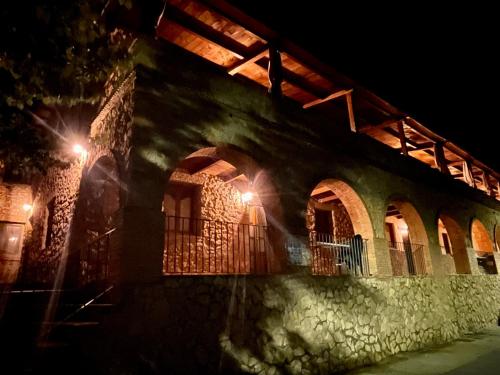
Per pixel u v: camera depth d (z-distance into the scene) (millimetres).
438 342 9750
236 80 7117
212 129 6465
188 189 10273
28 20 4969
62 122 8828
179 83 6234
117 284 4879
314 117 8609
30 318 5859
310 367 6535
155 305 4980
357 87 9844
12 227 11539
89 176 7699
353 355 7367
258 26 7711
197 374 5125
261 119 7371
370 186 9672
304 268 7133
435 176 12617
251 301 6066
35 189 11539
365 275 8719
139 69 5836
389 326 8500
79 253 7316
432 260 10984
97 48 5953
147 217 5254
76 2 5156
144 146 5516
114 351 4523
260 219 10656
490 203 15984
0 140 6539
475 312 11898
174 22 7438
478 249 15203
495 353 8453
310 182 7977
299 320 6664
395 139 13352
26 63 5203
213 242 9766
